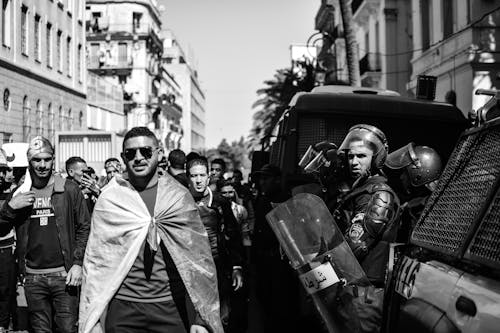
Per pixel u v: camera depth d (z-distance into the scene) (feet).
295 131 29.37
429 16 84.64
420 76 33.50
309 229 13.44
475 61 67.56
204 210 21.25
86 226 20.31
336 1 154.10
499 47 67.67
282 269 23.62
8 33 88.99
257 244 25.25
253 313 30.71
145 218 13.98
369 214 13.61
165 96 257.55
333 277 12.97
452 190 11.18
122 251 13.91
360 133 15.19
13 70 89.97
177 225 14.01
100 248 14.02
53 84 107.24
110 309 14.03
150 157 14.19
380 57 105.50
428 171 16.48
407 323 10.53
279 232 13.75
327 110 29.48
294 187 27.55
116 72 218.38
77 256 19.93
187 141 375.66
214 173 34.99
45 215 19.99
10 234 25.05
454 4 73.26
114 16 222.69
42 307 20.11
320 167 20.08
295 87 133.90
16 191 20.44
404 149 16.76
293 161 29.25
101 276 13.93
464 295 9.03
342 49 147.64
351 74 71.77
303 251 13.42
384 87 103.04
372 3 107.04
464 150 11.46
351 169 15.19
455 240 10.07
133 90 217.56
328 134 29.48
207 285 14.08
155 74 237.45
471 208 10.06
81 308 13.96
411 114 29.40
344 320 12.85
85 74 127.03
